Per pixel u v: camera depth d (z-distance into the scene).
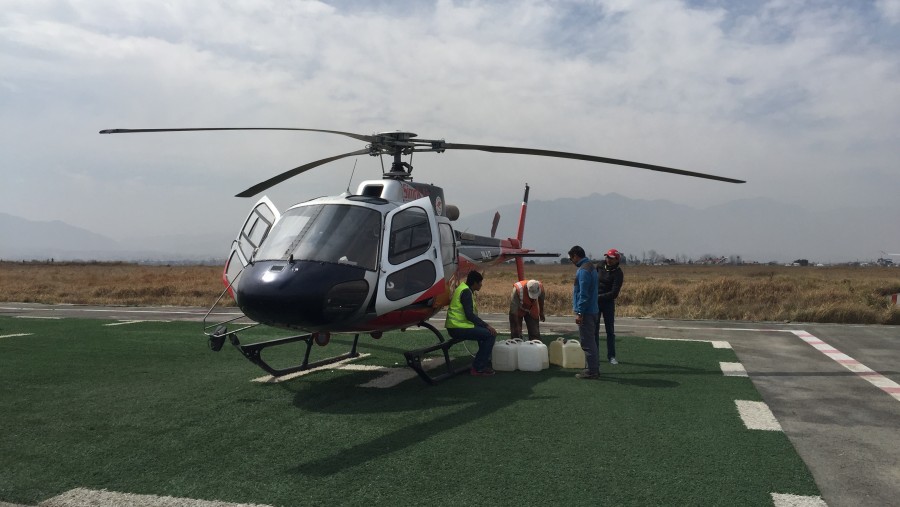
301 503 4.02
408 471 4.61
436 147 9.32
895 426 5.93
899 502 4.09
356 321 6.98
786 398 7.08
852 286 22.95
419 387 7.63
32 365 9.00
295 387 7.61
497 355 8.80
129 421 6.02
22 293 23.89
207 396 7.11
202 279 35.59
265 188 9.17
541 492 4.20
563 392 7.30
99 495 4.14
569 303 19.19
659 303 19.28
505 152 9.23
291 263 6.70
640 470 4.64
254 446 5.24
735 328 13.93
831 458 4.98
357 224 7.18
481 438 5.45
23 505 3.98
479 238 12.23
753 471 4.62
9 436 5.51
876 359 9.80
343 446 5.23
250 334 12.60
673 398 6.99
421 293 7.61
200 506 3.96
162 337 11.92
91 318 15.43
